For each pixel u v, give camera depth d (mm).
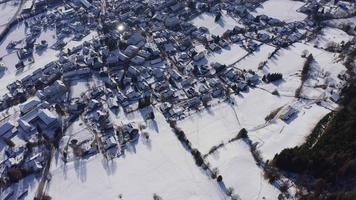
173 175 150500
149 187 146000
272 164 150250
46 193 146875
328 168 141500
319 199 131125
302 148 151000
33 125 183250
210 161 155000
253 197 137125
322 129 167250
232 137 169125
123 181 150000
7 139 176625
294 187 139875
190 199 138750
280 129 172125
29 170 156875
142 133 173875
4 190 149875
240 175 146750
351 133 153500
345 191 134375
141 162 158250
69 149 167500
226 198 138250
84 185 149375
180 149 163500
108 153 163875
